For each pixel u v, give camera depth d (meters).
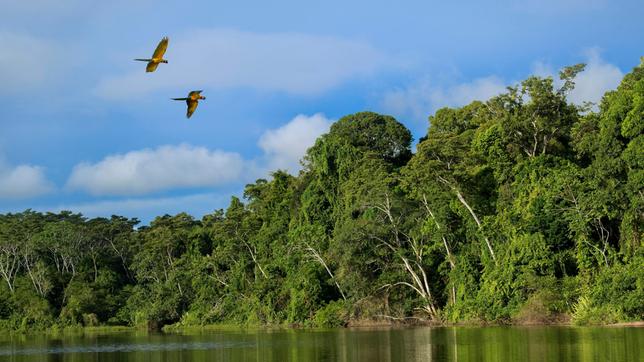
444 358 35.03
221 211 125.19
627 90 62.62
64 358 49.34
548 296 59.91
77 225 138.75
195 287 112.12
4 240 131.38
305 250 90.44
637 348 34.50
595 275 58.31
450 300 74.00
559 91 70.19
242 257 105.75
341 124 106.25
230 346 53.03
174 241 122.25
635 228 57.28
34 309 122.44
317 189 96.88
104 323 123.81
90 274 134.00
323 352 42.81
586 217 58.56
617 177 60.56
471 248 72.00
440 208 73.31
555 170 63.44
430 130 98.06
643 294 52.34
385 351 41.09
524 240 62.97
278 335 66.62
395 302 78.06
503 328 57.09
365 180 83.44
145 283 130.00
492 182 74.94
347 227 76.31
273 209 111.69
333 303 84.38
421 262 76.44
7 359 49.59
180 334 82.88
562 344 38.19
